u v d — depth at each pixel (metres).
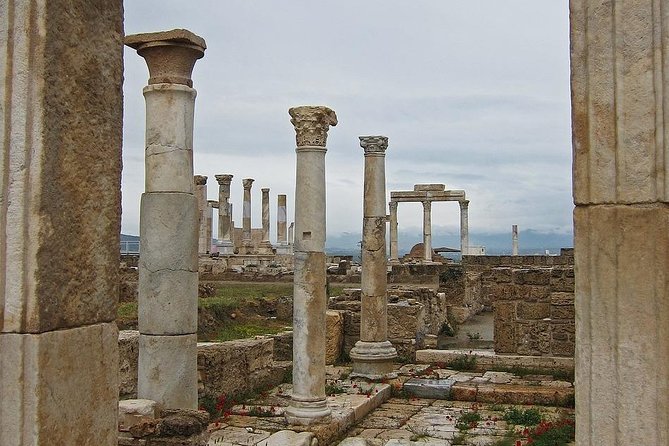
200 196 47.00
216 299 21.98
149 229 9.67
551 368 16.58
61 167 4.16
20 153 4.02
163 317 9.55
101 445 4.48
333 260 48.75
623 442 4.36
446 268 39.56
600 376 4.44
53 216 4.09
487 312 32.62
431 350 18.61
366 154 16.83
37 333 3.99
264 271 38.41
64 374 4.16
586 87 4.51
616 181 4.40
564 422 11.98
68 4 4.20
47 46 4.04
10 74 4.06
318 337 11.94
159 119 9.71
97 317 4.47
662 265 4.28
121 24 4.71
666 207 4.29
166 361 9.52
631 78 4.35
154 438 8.18
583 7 4.52
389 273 39.44
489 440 11.26
